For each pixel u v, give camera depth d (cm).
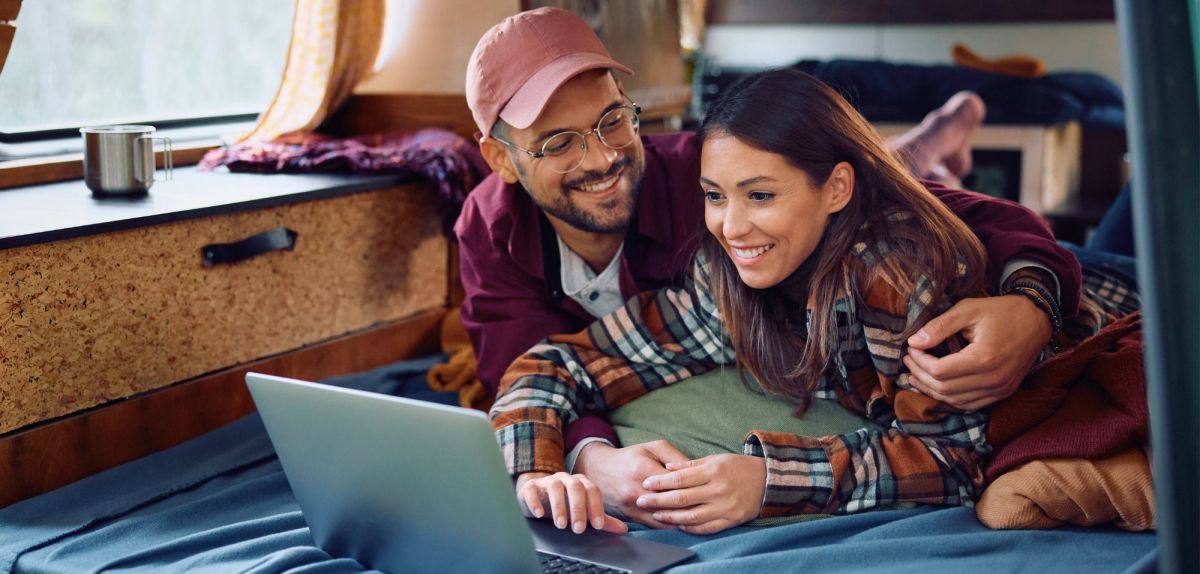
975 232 160
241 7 262
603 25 274
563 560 129
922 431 145
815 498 142
